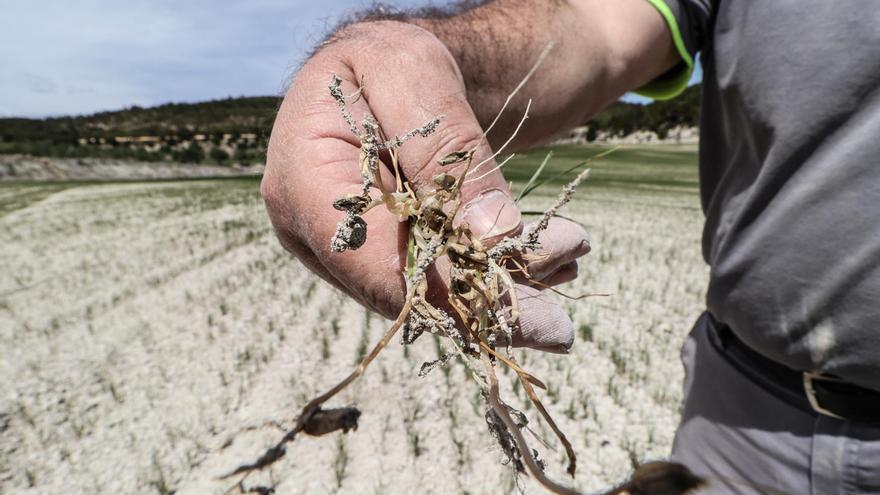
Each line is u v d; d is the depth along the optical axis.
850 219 0.18
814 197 0.19
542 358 0.68
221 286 1.04
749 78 0.20
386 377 0.64
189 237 1.57
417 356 0.69
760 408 0.23
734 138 0.23
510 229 0.15
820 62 0.18
